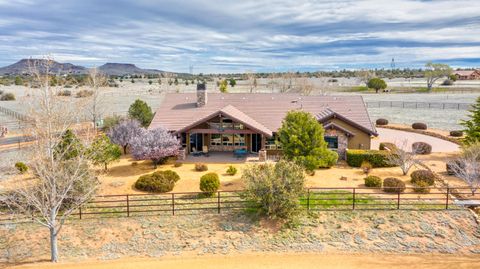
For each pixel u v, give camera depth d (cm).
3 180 2156
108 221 2023
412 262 1633
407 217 1995
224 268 1599
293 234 1894
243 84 13888
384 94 9694
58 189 1811
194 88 12481
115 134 3469
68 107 2744
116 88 13162
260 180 2000
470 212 2022
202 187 2300
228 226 1961
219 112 3181
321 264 1627
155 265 1636
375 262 1639
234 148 3528
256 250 1770
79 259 1720
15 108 6906
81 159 1888
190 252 1764
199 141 3516
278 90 9600
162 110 3688
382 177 2656
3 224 2000
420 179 2431
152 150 2834
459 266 1594
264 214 2045
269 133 3272
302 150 2653
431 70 10362
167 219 2034
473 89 10500
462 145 3073
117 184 2517
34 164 1792
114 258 1723
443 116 5812
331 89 10619
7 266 1667
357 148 3322
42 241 1878
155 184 2377
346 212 2067
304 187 2081
